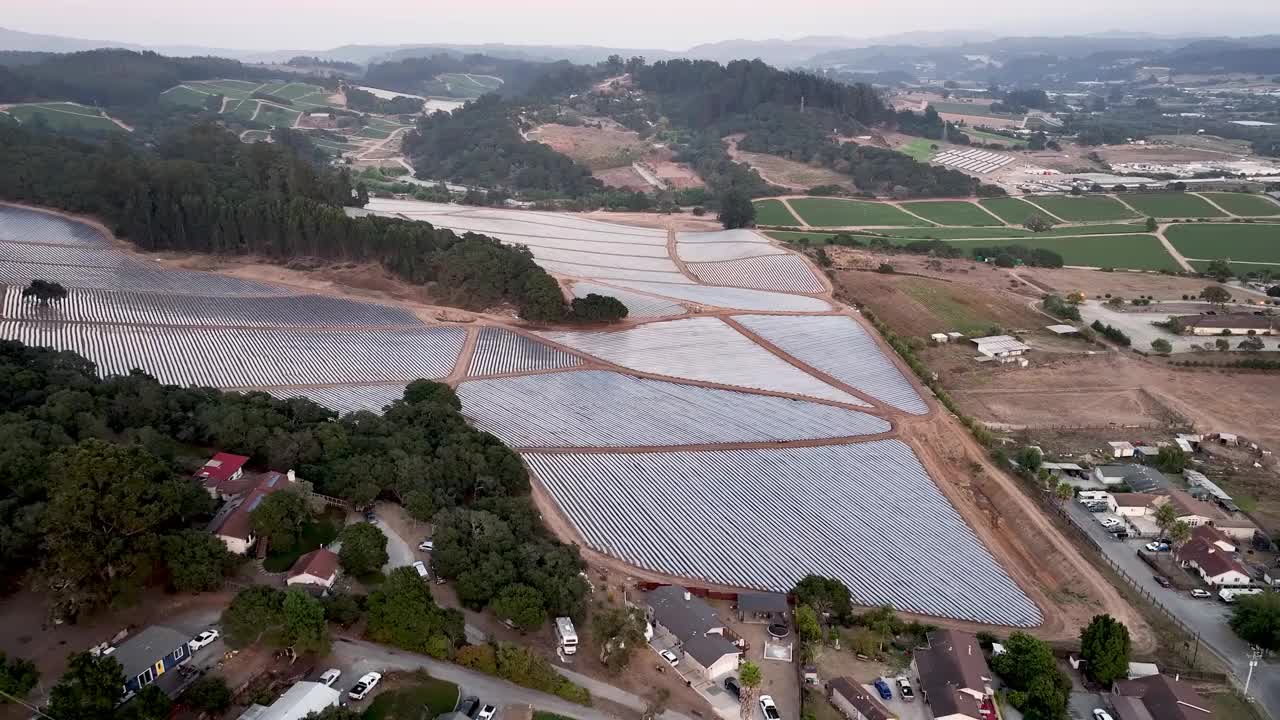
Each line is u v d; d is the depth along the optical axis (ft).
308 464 408.05
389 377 602.85
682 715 299.79
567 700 295.48
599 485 471.62
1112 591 433.89
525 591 324.80
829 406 602.03
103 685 247.50
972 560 450.71
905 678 336.70
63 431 371.76
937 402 628.28
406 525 387.14
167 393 452.76
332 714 253.65
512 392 590.96
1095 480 570.46
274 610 288.30
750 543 434.30
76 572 287.89
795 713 310.04
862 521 469.98
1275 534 504.84
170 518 334.44
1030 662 339.16
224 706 265.95
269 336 654.53
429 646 301.84
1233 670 377.71
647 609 362.74
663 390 611.47
